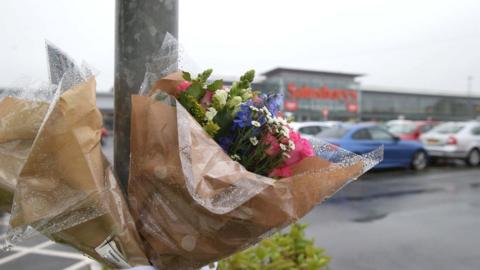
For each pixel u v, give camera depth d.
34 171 1.17
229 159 1.30
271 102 1.61
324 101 52.56
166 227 1.33
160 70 1.54
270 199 1.29
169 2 1.72
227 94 1.52
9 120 1.27
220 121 1.45
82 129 1.19
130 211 1.35
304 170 1.49
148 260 1.42
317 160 1.48
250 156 1.46
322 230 6.36
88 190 1.18
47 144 1.15
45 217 1.19
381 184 10.42
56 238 1.33
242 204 1.27
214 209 1.22
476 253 5.40
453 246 5.68
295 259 2.94
